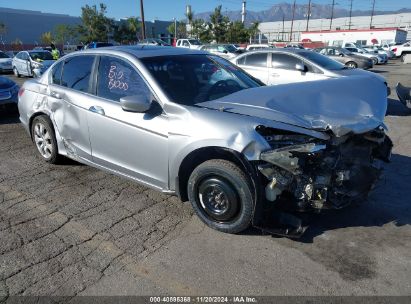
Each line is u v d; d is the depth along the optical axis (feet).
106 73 13.52
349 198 11.02
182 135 10.97
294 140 10.10
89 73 14.16
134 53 13.17
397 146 20.38
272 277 9.27
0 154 18.66
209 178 10.87
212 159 10.82
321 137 9.95
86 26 146.20
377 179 11.93
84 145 14.33
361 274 9.34
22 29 222.89
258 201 10.07
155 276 9.36
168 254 10.23
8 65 67.72
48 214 12.42
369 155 12.03
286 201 10.66
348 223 11.71
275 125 10.11
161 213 12.46
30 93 16.94
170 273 9.46
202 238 10.97
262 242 10.74
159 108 11.73
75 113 14.28
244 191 10.27
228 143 10.12
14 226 11.68
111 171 13.71
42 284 9.08
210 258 10.04
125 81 12.82
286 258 10.00
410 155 18.69
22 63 59.77
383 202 13.16
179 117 11.16
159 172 11.93
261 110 10.73
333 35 184.34
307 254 10.16
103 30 146.41
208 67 13.87
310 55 30.04
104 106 13.09
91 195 13.83
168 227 11.59
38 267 9.70
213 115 10.74
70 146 15.16
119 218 12.14
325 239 10.84
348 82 13.23
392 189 14.30
